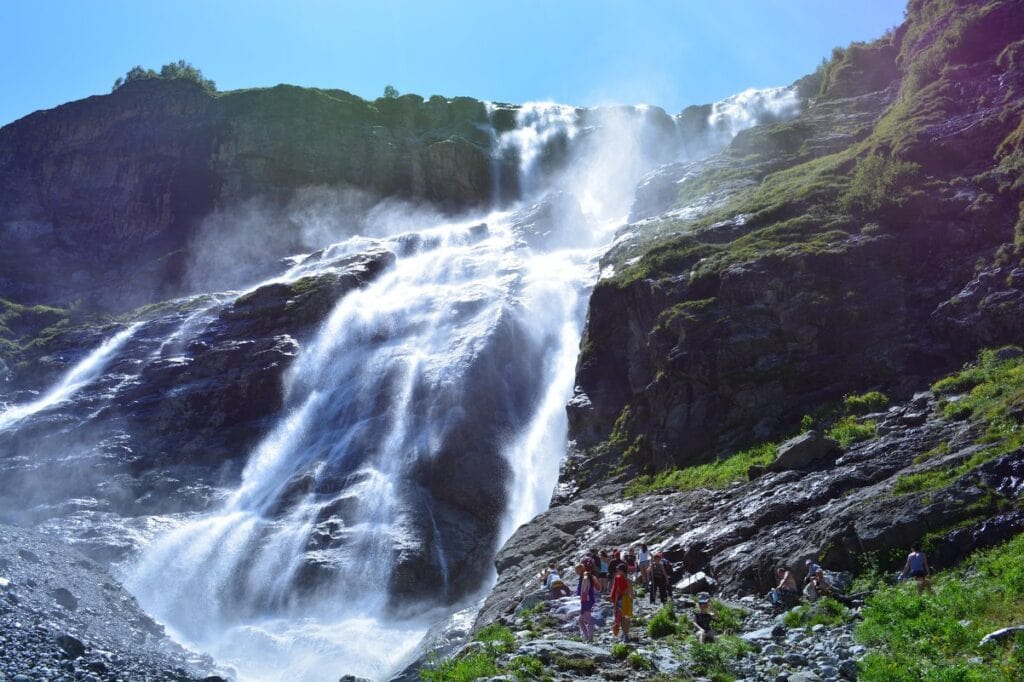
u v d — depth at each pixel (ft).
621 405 119.34
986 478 64.75
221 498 147.54
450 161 277.23
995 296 94.58
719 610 64.59
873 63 189.06
